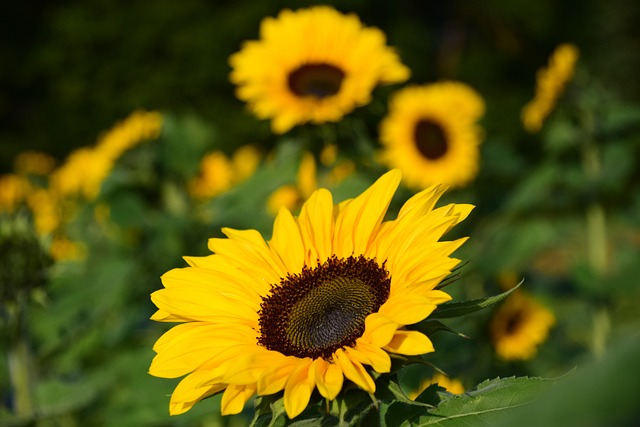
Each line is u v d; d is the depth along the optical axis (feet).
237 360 5.71
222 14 57.26
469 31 67.00
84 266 15.98
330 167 15.08
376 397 5.61
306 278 6.48
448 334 16.42
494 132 58.03
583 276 19.88
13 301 12.34
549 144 20.47
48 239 12.57
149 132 19.90
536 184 19.95
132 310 17.10
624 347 2.71
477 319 17.74
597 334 20.33
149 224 18.40
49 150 59.26
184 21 56.90
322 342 5.96
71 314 15.40
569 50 19.88
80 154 25.67
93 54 57.52
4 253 12.07
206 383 5.72
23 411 12.64
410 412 5.73
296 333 6.08
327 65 15.01
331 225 6.82
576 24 65.41
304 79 15.03
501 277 19.98
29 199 26.05
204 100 56.49
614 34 65.41
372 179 15.43
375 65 14.84
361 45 15.01
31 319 15.70
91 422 14.33
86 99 58.08
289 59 15.11
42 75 61.05
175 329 6.37
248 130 53.31
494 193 22.35
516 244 20.17
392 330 5.39
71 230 21.33
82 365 16.08
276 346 6.07
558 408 2.72
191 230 17.15
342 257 6.65
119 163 20.07
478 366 18.02
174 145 19.66
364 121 15.44
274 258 6.77
